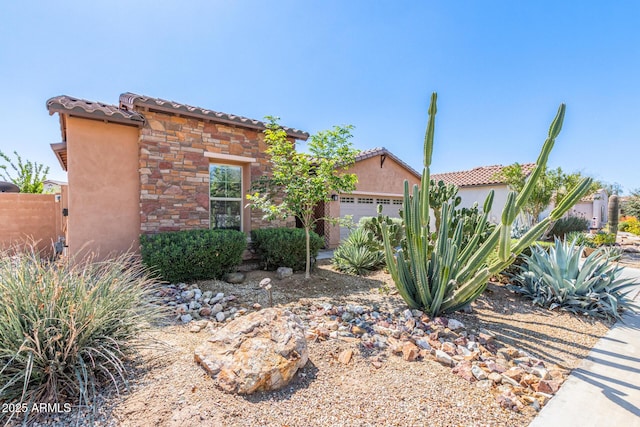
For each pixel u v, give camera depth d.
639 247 15.65
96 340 3.07
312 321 4.85
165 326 4.66
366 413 2.71
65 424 2.43
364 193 15.09
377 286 7.21
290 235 8.33
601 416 2.80
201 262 7.00
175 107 7.50
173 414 2.54
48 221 11.90
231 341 3.34
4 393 2.61
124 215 7.48
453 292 5.27
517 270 7.29
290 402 2.81
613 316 5.57
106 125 7.29
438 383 3.22
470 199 21.20
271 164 9.45
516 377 3.39
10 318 2.77
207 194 8.32
